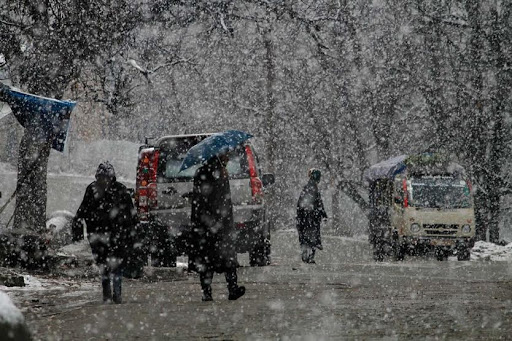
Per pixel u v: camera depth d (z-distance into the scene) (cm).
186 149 2947
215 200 1834
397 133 7412
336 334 1245
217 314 1545
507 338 1196
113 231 1870
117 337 1259
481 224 5997
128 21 3856
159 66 4231
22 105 2917
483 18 6312
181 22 4178
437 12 6544
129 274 1872
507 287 2180
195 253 1830
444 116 6372
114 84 4062
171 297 1977
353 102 7506
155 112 7806
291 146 8388
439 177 4278
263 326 1353
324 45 4806
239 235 2889
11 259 2784
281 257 4231
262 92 8344
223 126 8262
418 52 6794
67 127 2984
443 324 1360
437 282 2370
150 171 2939
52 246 3475
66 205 6825
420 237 4141
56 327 1395
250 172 2920
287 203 8919
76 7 3594
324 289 2127
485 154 6125
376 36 7100
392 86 7112
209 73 7775
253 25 7500
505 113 6253
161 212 2917
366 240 6072
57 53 3603
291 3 4541
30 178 3744
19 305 1789
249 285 2275
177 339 1225
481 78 6225
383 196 4612
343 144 7825
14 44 3650
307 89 7800
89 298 1975
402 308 1619
